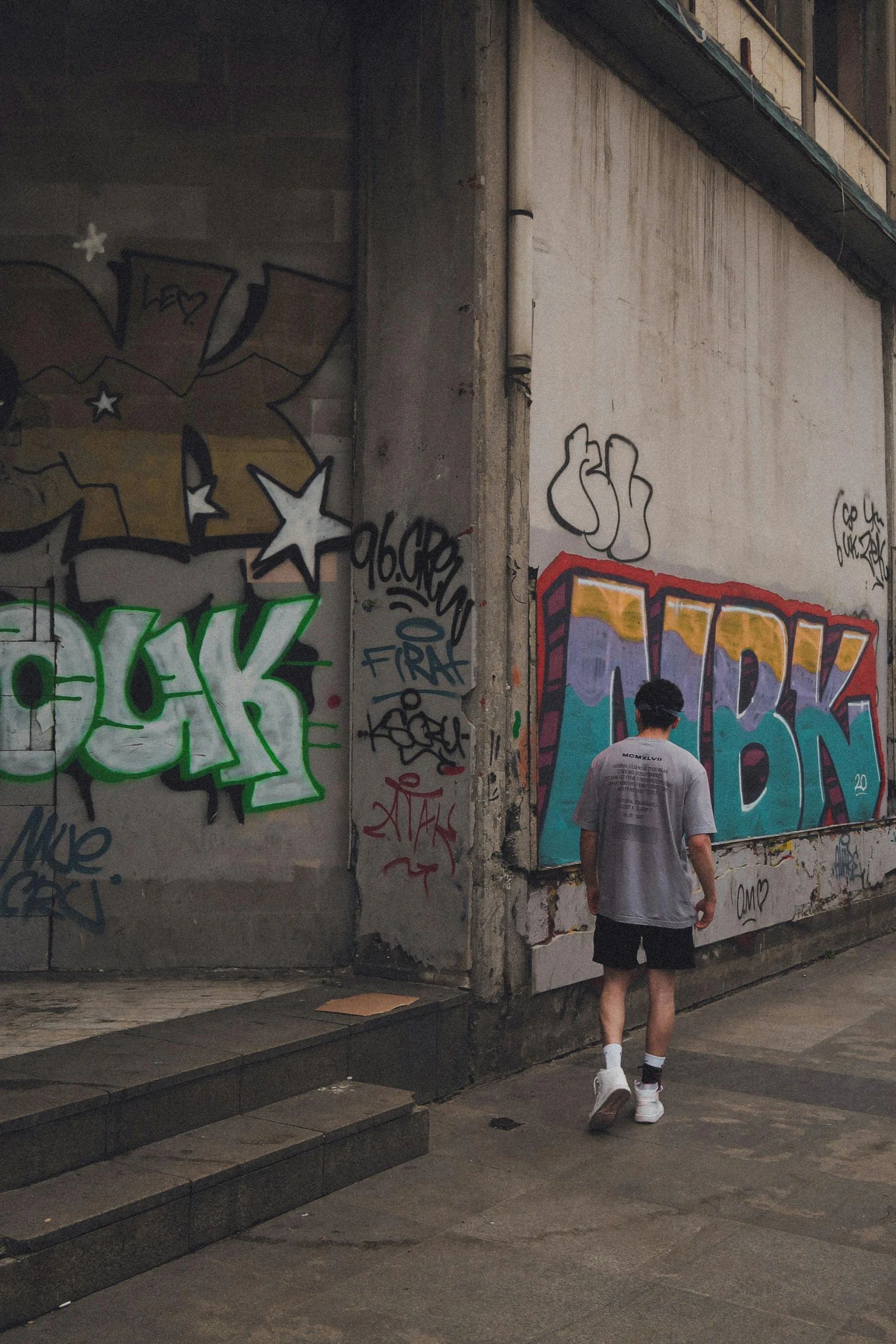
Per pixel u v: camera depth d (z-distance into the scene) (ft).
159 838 18.69
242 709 18.89
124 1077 12.68
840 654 30.48
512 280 18.20
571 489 19.98
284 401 19.10
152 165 18.94
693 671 23.79
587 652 20.36
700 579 24.09
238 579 18.95
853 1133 15.74
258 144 19.11
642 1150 14.98
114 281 18.84
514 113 18.26
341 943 18.88
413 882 18.08
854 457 31.30
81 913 18.53
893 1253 11.97
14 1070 12.95
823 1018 22.52
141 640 18.74
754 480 26.32
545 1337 10.15
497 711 17.90
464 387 17.84
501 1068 17.95
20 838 18.47
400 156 18.69
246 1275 11.19
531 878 18.58
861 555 31.73
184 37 19.04
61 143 18.81
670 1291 11.05
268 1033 14.71
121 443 18.79
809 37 28.53
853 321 31.37
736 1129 15.87
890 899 32.71
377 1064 15.67
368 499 18.88
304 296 19.16
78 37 18.88
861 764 31.65
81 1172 11.73
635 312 21.93
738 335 25.67
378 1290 10.96
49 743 18.56
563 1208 13.02
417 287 18.43
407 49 18.66
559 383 19.71
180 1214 11.47
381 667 18.58
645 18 20.34
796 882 27.50
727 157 25.07
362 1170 13.67
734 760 25.31
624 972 16.42
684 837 16.53
